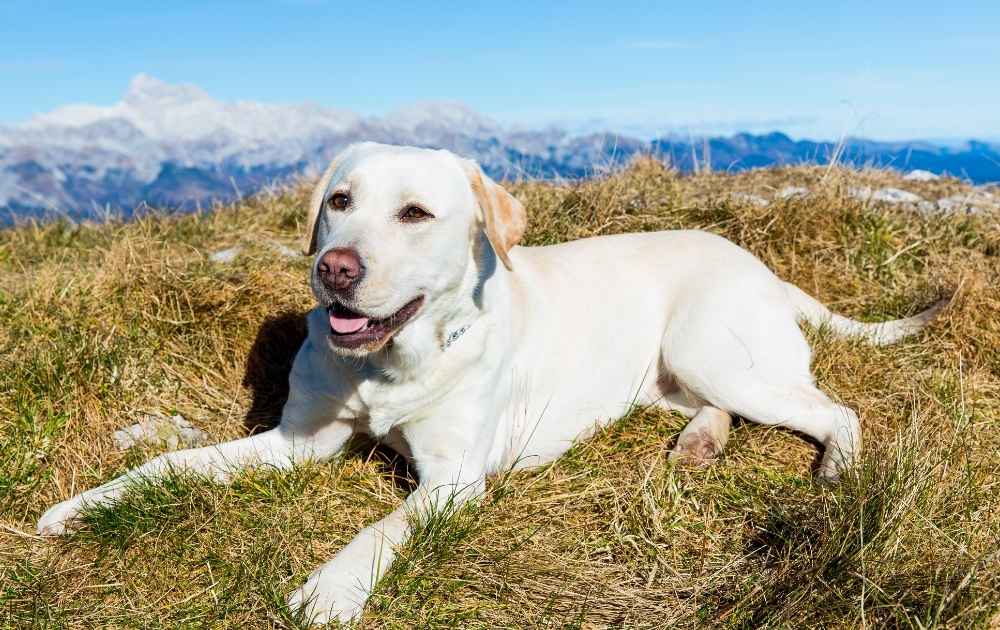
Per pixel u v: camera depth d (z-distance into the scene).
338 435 1.04
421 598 0.84
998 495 0.98
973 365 1.26
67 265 1.48
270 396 1.18
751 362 1.12
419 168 0.92
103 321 1.23
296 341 1.27
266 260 1.42
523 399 1.07
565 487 1.01
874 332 1.29
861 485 0.90
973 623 0.79
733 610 0.82
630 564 0.90
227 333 1.25
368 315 0.87
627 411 1.16
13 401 1.07
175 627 0.79
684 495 1.00
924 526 0.88
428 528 0.89
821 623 0.81
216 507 0.92
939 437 1.05
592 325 1.12
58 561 0.87
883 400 1.16
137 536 0.89
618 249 1.21
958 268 1.44
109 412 1.10
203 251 1.50
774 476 1.03
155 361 1.19
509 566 0.87
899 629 0.79
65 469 1.02
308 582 0.82
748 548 0.92
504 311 1.02
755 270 1.18
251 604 0.81
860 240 1.54
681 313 1.16
